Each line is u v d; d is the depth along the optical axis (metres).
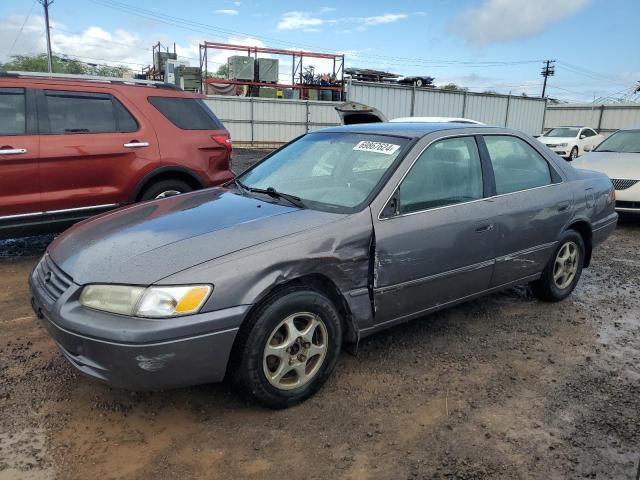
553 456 2.67
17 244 6.41
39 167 5.30
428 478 2.50
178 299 2.59
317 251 2.98
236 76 32.28
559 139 23.61
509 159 4.23
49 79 5.51
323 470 2.54
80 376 3.33
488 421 2.96
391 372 3.48
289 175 3.98
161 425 2.86
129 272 2.68
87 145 5.54
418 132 3.80
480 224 3.78
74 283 2.77
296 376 3.04
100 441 2.72
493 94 29.14
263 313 2.80
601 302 4.93
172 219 3.30
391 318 3.43
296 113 30.61
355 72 34.00
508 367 3.60
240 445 2.71
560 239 4.55
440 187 3.66
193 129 6.34
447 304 3.79
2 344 3.75
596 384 3.40
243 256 2.78
